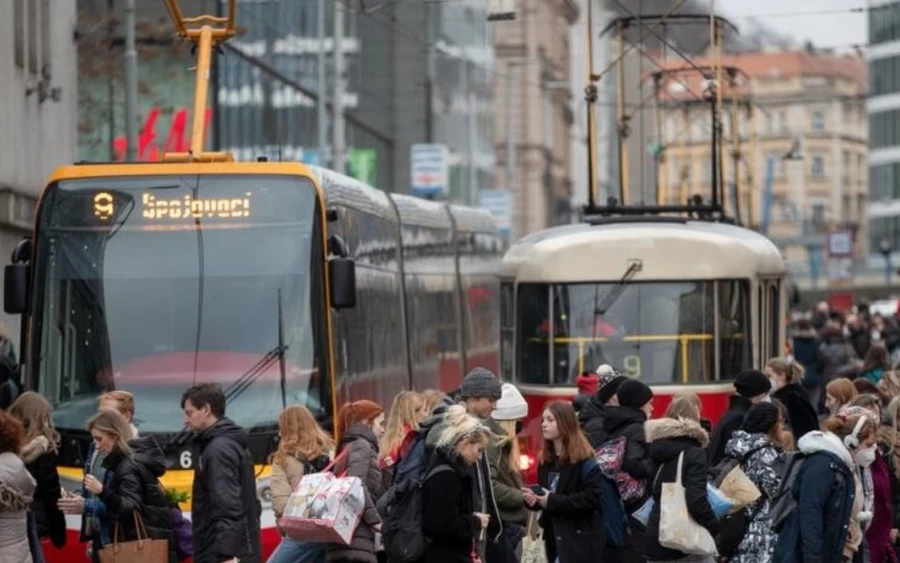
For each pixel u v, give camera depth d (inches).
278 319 1674.5
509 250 2233.0
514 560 1387.8
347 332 1791.3
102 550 1373.0
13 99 2659.9
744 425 1384.1
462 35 7504.9
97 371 1658.5
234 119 4495.6
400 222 2352.4
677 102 4084.6
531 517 1400.1
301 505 1331.2
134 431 1419.8
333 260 1647.4
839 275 6496.1
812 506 1339.8
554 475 1370.6
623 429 1400.1
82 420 1653.5
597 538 1342.3
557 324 2098.9
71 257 1685.5
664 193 4916.3
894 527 1549.0
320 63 4126.5
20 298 1657.2
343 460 1378.0
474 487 1273.4
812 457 1347.2
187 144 4160.9
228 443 1309.1
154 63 4227.4
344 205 1844.2
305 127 5344.5
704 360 2074.3
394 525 1217.4
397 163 6717.5
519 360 2123.5
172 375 1657.2
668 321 2082.9
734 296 2089.1
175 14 1999.3
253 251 1686.8
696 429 1310.3
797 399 1825.8
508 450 1348.4
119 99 4192.9
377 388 2041.1
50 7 2952.8
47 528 1414.9
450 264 2800.2
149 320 1670.8
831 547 1352.1
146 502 1386.6
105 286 1678.2
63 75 3083.2
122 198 1697.8
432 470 1192.2
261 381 1658.5
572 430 1334.9
